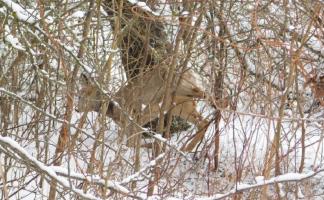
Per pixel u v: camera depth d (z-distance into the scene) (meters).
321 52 11.37
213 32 10.77
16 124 11.01
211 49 11.40
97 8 9.53
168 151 9.52
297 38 10.31
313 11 10.09
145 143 11.70
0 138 7.93
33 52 8.97
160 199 9.38
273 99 10.20
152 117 11.19
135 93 10.62
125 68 11.24
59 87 11.21
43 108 10.95
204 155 10.89
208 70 12.02
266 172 9.56
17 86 11.10
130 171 10.78
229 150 11.73
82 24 9.77
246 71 10.52
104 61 9.51
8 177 10.62
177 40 10.48
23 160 8.00
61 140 9.66
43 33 8.59
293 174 8.88
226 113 11.95
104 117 9.39
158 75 10.84
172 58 10.71
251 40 10.57
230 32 11.47
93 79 8.75
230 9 10.78
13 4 8.51
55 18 9.14
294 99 10.58
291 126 11.25
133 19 10.12
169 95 11.28
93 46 9.77
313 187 10.96
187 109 11.96
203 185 10.40
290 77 9.84
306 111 11.18
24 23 8.50
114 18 10.06
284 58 10.07
